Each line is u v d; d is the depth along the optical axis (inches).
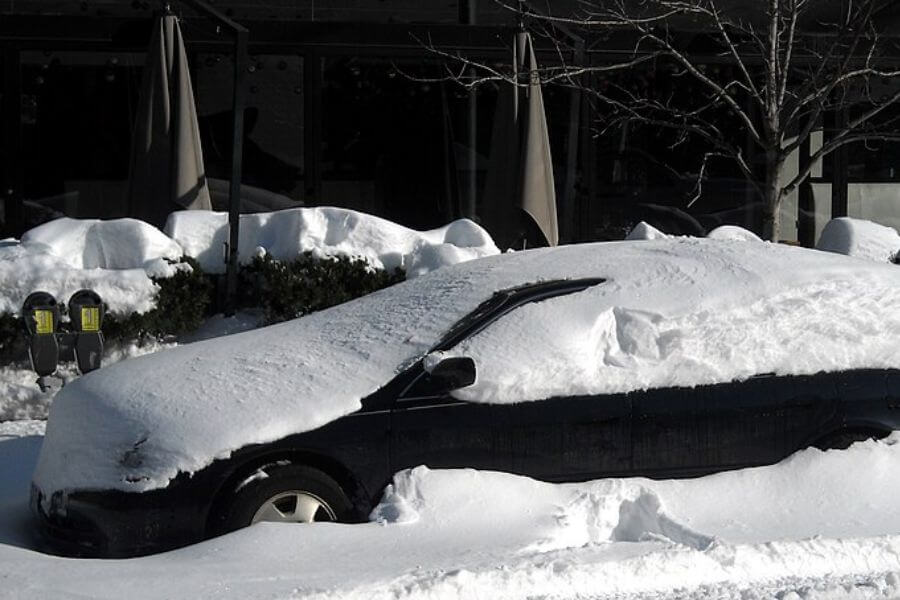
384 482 337.7
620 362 354.6
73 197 720.3
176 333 565.3
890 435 365.7
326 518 333.7
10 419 528.1
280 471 330.3
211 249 586.6
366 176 751.7
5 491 412.2
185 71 641.6
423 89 753.6
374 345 355.9
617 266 379.2
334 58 743.1
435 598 277.1
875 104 729.0
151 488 323.9
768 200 596.7
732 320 362.9
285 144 742.5
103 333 538.0
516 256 396.5
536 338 354.0
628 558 299.9
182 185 635.5
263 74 737.6
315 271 582.2
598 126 777.6
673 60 776.3
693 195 796.6
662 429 353.1
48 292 523.5
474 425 342.3
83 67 716.0
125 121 723.4
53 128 716.7
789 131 804.6
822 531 336.2
